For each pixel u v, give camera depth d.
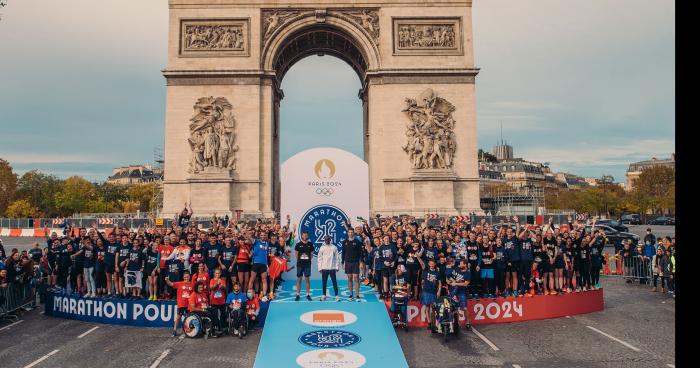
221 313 26.84
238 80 62.78
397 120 63.19
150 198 180.62
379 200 62.62
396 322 27.27
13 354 23.39
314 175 35.78
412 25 64.88
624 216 141.12
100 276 31.67
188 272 27.22
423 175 61.44
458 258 28.22
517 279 32.03
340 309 26.66
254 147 62.00
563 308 31.08
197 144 61.28
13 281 31.31
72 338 26.16
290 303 27.56
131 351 23.66
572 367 21.22
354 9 64.88
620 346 24.33
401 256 29.47
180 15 63.56
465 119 63.19
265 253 29.16
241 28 63.88
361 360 21.77
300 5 64.38
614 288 42.06
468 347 24.25
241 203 61.31
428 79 63.69
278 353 22.27
